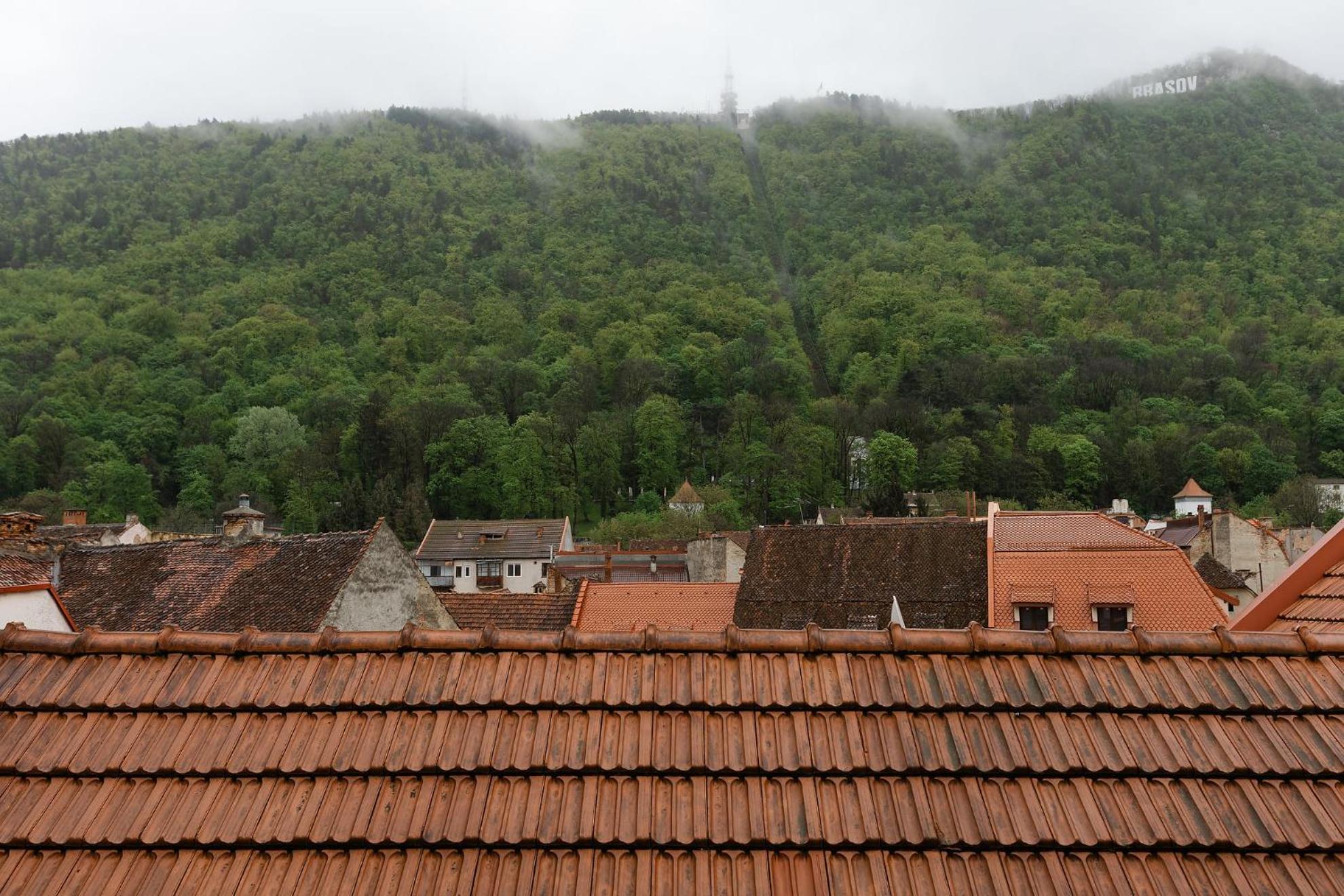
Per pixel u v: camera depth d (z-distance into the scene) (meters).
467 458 136.88
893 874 7.58
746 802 8.03
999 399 168.38
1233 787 8.01
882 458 135.12
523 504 130.88
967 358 181.38
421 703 8.72
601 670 9.02
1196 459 135.88
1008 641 9.03
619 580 65.62
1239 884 7.43
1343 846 7.58
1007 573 33.94
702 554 58.75
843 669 8.95
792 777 8.20
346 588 25.42
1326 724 8.36
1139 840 7.64
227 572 27.27
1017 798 7.98
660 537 102.12
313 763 8.31
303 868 7.73
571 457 140.88
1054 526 37.34
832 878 7.59
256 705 8.77
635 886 7.56
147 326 185.88
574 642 9.22
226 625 24.66
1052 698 8.58
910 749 8.29
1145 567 32.88
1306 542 72.69
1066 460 140.12
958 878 7.55
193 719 8.71
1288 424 150.25
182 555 28.30
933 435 152.75
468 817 7.95
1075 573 33.31
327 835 7.88
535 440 134.50
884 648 9.10
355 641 9.26
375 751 8.40
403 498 119.69
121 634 9.41
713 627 38.19
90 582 27.23
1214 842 7.61
